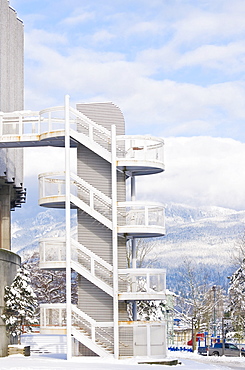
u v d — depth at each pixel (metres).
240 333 78.19
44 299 78.12
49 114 39.62
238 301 79.19
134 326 38.41
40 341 51.00
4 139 40.38
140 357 38.12
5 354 41.75
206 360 55.31
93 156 40.59
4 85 53.53
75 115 39.75
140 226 38.88
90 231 40.22
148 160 39.75
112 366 33.47
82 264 39.66
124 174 40.81
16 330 42.94
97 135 40.16
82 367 32.25
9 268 44.59
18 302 42.91
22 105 60.59
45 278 79.12
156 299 38.53
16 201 64.31
